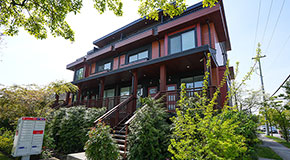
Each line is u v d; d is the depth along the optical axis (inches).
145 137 172.9
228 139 91.2
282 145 398.3
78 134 269.6
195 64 310.7
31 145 203.0
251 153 188.4
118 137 240.7
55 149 291.3
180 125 115.3
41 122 216.1
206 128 101.2
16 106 277.3
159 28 392.5
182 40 361.1
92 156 164.4
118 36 577.3
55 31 235.9
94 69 597.3
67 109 319.9
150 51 434.6
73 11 220.4
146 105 211.3
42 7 212.8
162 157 168.7
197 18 337.4
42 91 307.1
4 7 205.0
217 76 324.5
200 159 91.1
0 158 223.6
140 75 394.9
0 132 322.7
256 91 290.5
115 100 357.4
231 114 155.1
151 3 167.9
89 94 594.9
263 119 214.2
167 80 392.2
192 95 243.8
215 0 142.4
